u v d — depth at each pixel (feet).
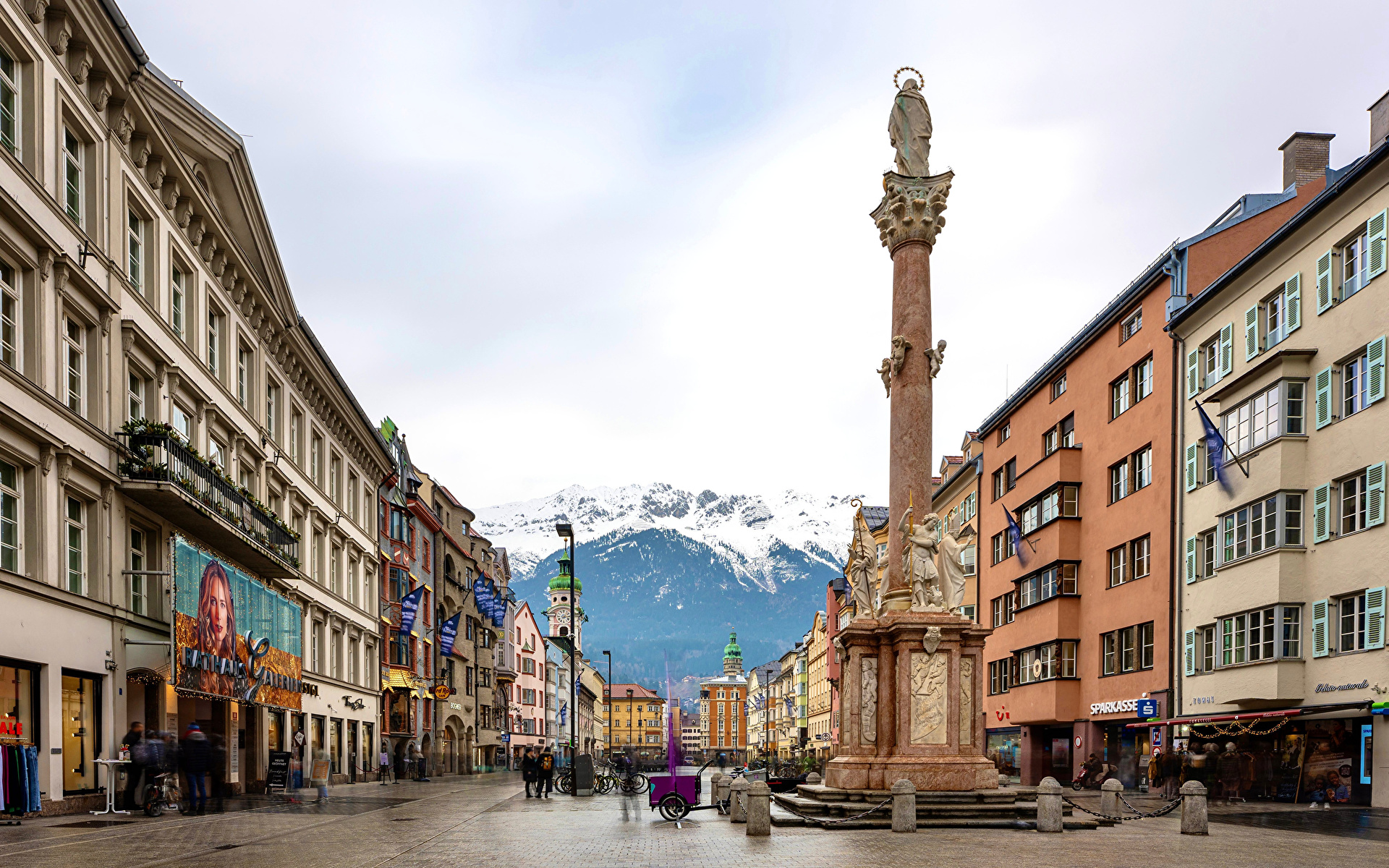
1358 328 92.89
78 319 78.54
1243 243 126.11
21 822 65.00
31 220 69.10
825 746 366.63
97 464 77.71
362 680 172.76
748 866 47.39
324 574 150.92
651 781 78.28
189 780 78.07
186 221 99.04
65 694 73.72
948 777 71.56
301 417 143.74
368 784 157.79
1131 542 133.90
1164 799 107.04
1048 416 163.22
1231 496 107.04
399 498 199.41
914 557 76.54
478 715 280.31
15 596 66.13
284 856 50.55
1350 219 94.73
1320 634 95.04
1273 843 58.34
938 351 80.38
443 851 54.24
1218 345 116.26
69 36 76.28
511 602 339.36
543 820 77.77
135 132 87.97
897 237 82.12
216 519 92.68
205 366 103.60
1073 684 147.84
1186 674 117.60
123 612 81.05
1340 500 94.68
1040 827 64.34
